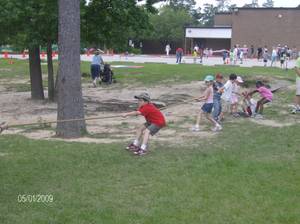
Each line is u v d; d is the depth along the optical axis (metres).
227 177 8.88
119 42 21.58
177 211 7.14
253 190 8.13
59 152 10.72
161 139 12.51
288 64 45.75
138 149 10.62
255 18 75.12
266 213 7.11
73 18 12.95
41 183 8.44
